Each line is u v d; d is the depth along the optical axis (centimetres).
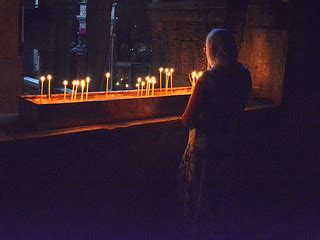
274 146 408
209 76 276
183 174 300
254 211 405
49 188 279
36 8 663
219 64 281
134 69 588
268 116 393
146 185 329
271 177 414
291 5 392
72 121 291
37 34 663
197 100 277
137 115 321
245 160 387
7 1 304
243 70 287
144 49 597
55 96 311
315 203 441
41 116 278
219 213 290
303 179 445
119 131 299
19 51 325
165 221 346
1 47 308
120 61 600
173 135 332
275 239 382
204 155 282
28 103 284
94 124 301
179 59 445
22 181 266
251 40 419
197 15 421
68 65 671
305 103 429
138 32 598
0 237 266
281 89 402
